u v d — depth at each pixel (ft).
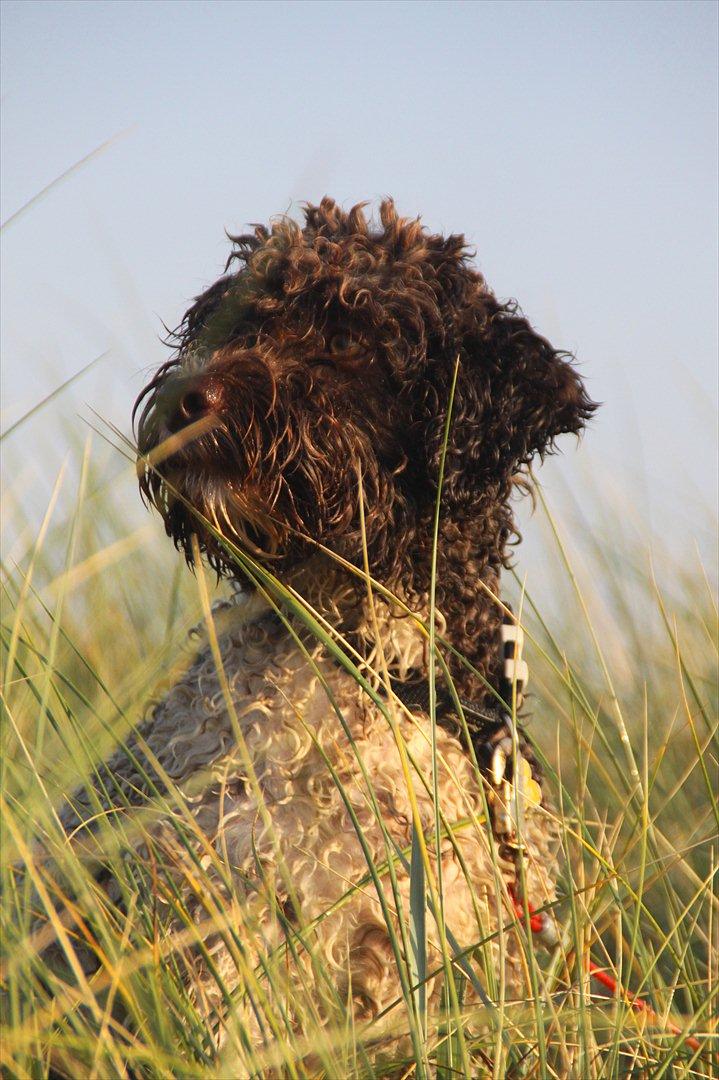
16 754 39.78
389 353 47.29
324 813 40.37
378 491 45.93
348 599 45.60
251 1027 36.73
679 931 43.93
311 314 48.26
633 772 41.93
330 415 45.27
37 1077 32.35
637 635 58.65
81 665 52.26
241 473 43.34
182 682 45.47
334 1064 32.01
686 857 47.65
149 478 45.75
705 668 58.13
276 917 36.29
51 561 42.63
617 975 37.93
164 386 45.01
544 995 36.58
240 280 51.55
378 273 49.65
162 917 38.37
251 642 44.34
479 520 47.67
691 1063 34.53
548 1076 35.91
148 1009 33.71
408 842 40.55
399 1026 36.70
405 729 43.04
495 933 35.40
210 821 40.09
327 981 35.55
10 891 34.12
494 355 48.44
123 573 59.11
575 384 50.60
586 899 41.39
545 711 58.80
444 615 46.34
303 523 44.78
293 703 42.04
